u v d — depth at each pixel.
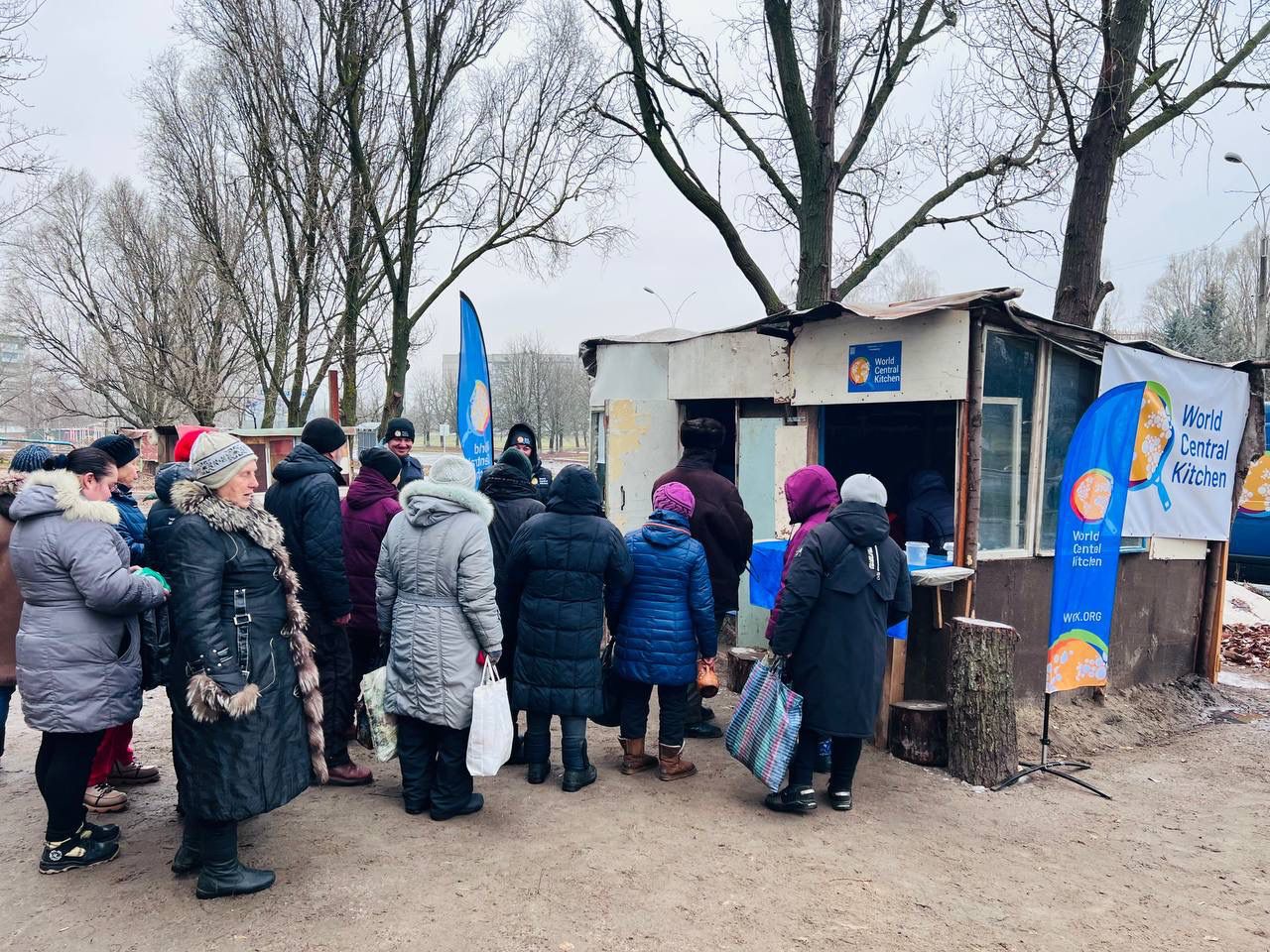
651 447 8.36
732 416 8.62
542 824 3.96
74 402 26.02
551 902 3.25
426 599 3.81
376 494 4.67
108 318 21.52
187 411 20.05
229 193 15.92
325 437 4.25
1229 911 3.58
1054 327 5.81
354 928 3.02
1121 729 6.21
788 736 4.13
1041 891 3.64
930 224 10.13
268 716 3.10
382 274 13.62
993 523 5.86
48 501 3.17
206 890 3.18
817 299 8.63
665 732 4.58
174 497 3.02
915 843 4.04
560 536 4.20
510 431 7.15
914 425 8.34
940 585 5.16
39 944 2.88
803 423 6.59
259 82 12.67
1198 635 7.31
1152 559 6.88
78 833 3.45
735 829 4.02
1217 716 6.80
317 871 3.43
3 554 4.02
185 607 2.93
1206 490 6.96
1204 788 5.19
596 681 4.30
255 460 3.21
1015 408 5.92
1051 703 6.21
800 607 4.09
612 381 9.48
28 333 23.12
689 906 3.27
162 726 5.37
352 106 12.16
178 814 3.98
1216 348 35.31
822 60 8.40
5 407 28.83
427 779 4.06
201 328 17.95
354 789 4.34
